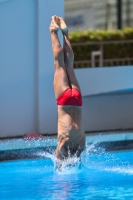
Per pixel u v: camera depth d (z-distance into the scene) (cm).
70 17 8350
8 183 2942
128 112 4706
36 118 4253
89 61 5488
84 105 4534
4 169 3366
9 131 4156
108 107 4628
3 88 4116
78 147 2956
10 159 3666
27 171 3281
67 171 3142
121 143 4012
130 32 5981
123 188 2756
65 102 2911
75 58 5741
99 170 3247
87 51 5788
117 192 2669
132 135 4041
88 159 3606
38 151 3738
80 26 8325
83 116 4534
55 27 2994
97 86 4438
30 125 4241
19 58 4150
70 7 8331
